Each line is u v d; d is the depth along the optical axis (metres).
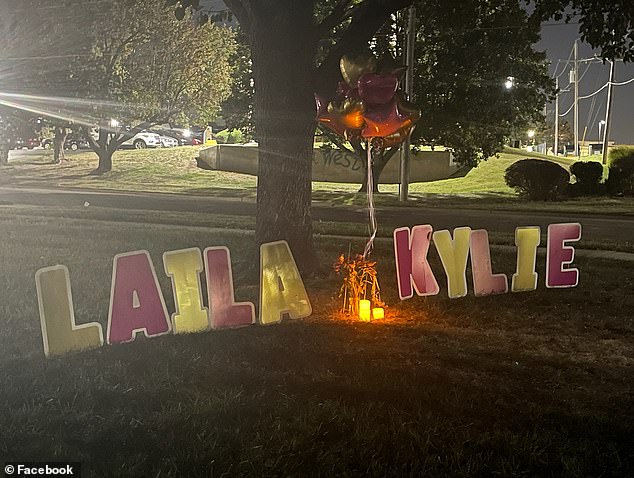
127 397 4.95
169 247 12.64
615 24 9.51
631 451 4.26
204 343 6.35
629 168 30.94
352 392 5.11
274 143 9.75
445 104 26.92
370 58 7.61
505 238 15.09
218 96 34.34
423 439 4.32
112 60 28.56
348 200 27.80
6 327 6.88
